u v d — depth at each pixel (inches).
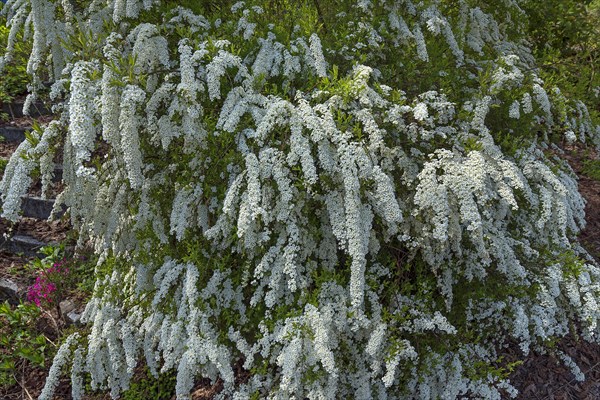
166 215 125.0
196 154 115.4
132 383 140.9
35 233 187.2
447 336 121.1
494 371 117.2
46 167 115.4
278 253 110.8
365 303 119.9
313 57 120.4
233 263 121.6
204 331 111.8
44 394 121.9
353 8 141.2
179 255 124.5
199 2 135.7
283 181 102.9
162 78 121.2
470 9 162.7
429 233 112.0
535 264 132.4
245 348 113.2
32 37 145.3
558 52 187.5
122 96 102.3
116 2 126.4
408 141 119.6
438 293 130.3
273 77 125.7
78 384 123.8
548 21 223.6
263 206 105.3
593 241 187.3
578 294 127.2
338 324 109.3
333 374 99.8
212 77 106.1
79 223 146.3
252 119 110.2
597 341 140.1
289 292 113.4
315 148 109.0
